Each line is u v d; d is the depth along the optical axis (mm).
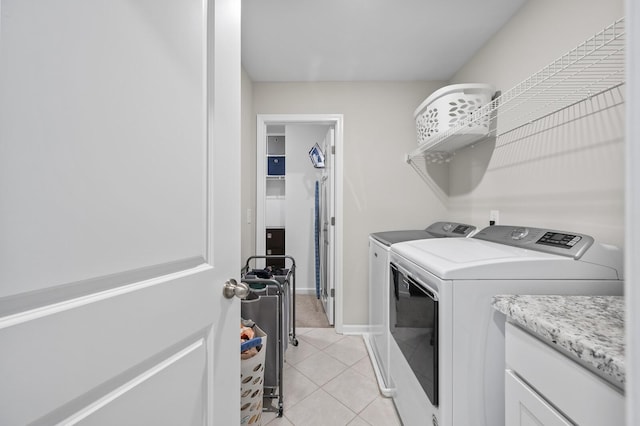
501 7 1517
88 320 457
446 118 1705
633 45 251
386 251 1638
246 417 1229
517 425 722
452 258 1021
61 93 422
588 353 496
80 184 448
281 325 1545
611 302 760
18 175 378
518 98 1521
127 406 521
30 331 389
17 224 378
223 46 780
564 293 888
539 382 644
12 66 370
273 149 4062
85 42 452
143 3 549
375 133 2418
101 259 479
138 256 542
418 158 2410
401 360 1363
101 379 474
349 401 1580
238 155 860
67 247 431
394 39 1818
